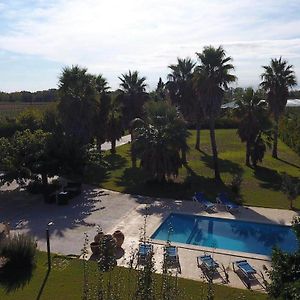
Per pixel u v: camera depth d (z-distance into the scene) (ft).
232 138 175.83
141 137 89.35
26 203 79.25
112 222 68.03
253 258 54.39
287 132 156.46
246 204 78.28
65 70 101.81
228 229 67.87
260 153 111.55
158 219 69.56
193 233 65.77
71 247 57.11
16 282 46.65
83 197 83.87
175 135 87.92
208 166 113.70
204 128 208.13
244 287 46.32
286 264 29.55
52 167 78.54
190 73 120.67
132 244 57.72
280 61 118.93
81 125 102.63
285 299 26.94
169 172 88.38
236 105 115.14
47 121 111.65
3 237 54.44
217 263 50.83
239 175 92.94
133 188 90.07
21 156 78.18
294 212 73.41
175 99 122.62
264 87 120.47
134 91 124.77
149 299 22.82
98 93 111.14
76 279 46.73
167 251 27.94
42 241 59.36
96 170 108.37
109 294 24.29
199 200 79.20
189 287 45.11
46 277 47.65
